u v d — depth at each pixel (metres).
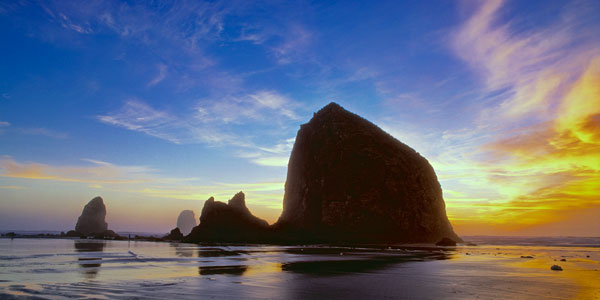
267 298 11.28
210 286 13.55
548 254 39.75
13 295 11.27
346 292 12.61
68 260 24.86
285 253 37.34
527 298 11.59
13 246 44.34
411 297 11.73
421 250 46.75
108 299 10.68
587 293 12.67
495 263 26.27
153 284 13.84
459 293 12.53
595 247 62.69
